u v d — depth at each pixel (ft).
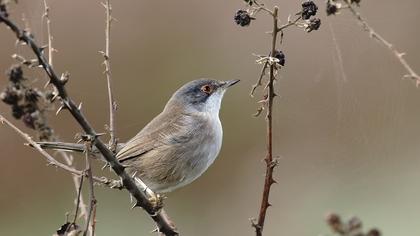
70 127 43.19
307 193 45.37
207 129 33.83
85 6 52.80
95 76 51.19
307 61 45.19
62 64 51.03
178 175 33.32
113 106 25.20
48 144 27.17
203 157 33.71
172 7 54.49
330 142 45.75
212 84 35.17
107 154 23.12
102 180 24.36
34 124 26.66
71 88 50.29
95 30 52.54
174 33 54.03
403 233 37.65
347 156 45.34
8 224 45.68
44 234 44.80
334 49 43.45
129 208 44.62
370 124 44.78
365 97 44.37
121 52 52.65
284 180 46.75
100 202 44.93
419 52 45.34
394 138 44.52
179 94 34.83
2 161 46.85
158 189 33.76
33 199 46.52
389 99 44.06
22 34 19.93
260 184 49.14
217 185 49.80
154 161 32.99
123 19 53.62
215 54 53.36
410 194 41.32
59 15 52.16
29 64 20.36
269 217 46.19
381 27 46.44
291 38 45.44
